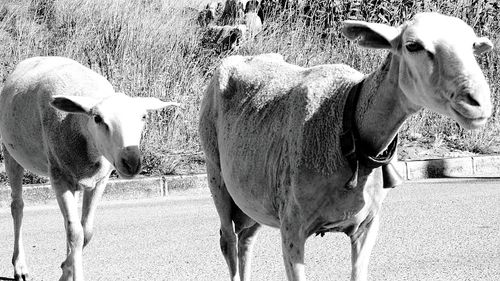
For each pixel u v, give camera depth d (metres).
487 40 4.33
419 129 14.30
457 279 6.62
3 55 13.79
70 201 6.98
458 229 8.59
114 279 6.96
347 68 4.86
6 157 7.96
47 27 15.09
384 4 15.05
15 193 7.72
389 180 4.63
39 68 7.90
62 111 6.81
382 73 4.45
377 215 4.84
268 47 14.59
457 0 15.48
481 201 10.26
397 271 6.93
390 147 4.56
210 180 6.02
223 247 6.05
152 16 15.23
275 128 4.95
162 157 12.27
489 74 14.98
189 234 8.77
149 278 6.96
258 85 5.43
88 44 14.05
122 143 6.45
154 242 8.40
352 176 4.48
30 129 7.52
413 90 4.18
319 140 4.58
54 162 7.12
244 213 5.97
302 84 4.91
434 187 11.68
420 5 15.09
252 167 5.09
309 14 15.62
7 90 8.02
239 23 16.14
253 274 7.00
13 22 15.14
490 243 7.89
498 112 14.84
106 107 6.59
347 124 4.52
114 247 8.22
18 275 7.25
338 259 7.47
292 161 4.68
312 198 4.59
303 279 4.66
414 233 8.45
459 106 3.90
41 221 9.79
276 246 8.08
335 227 4.73
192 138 12.98
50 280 7.14
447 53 4.00
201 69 14.25
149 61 13.78
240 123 5.32
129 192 11.43
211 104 5.89
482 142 14.05
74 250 6.75
